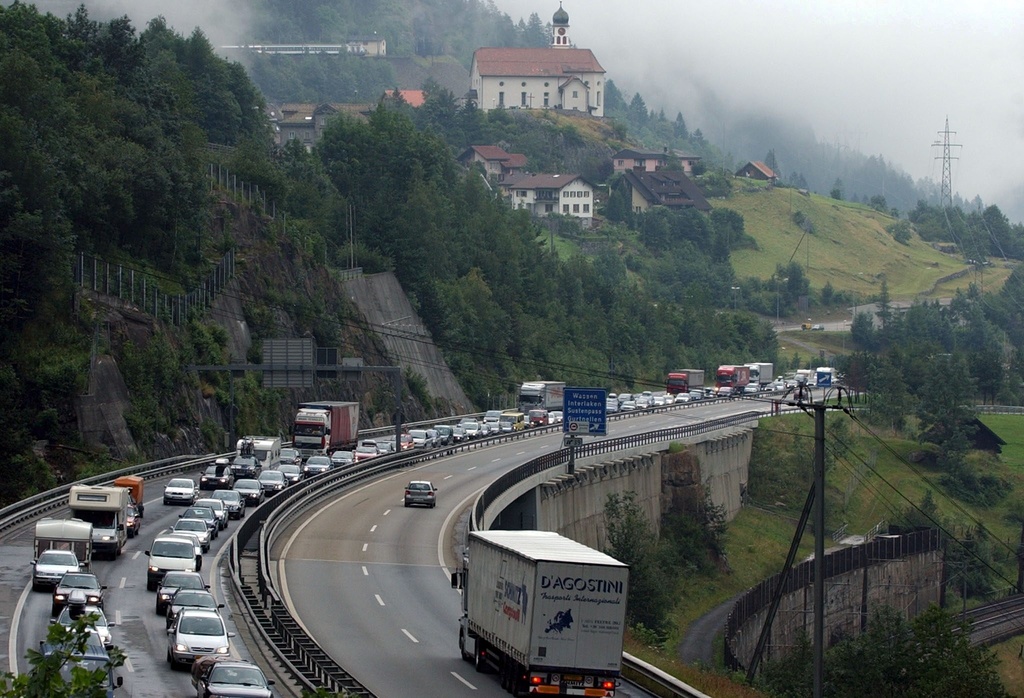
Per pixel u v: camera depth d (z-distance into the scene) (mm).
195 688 93188
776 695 152750
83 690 49219
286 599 141625
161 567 135250
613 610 98000
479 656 111188
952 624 169125
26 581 135000
